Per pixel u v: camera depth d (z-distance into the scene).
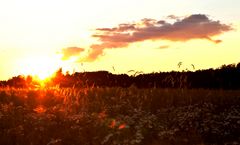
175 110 23.17
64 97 26.05
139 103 24.58
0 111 23.12
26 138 19.08
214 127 20.53
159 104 24.56
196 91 27.23
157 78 33.00
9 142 18.73
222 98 24.86
